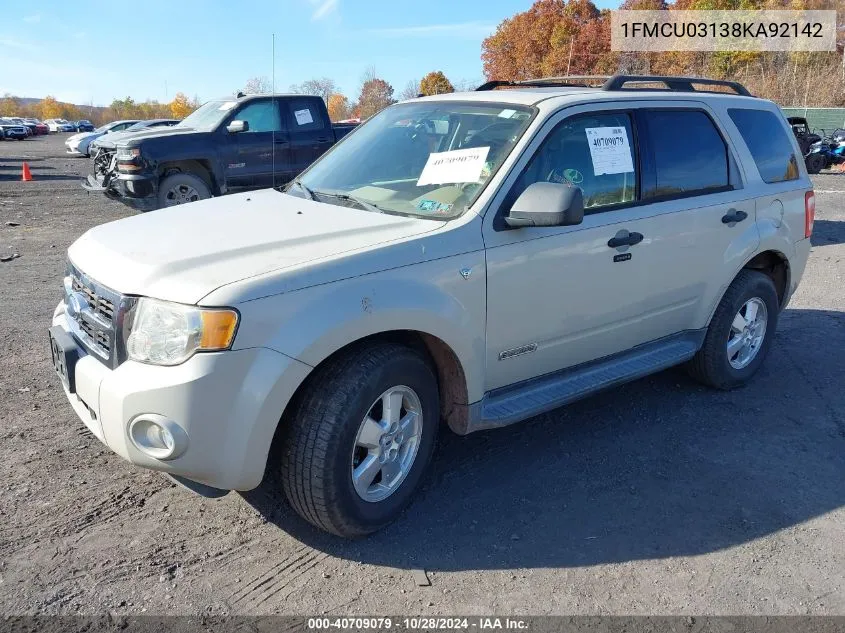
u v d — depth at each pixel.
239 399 2.71
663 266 4.20
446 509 3.47
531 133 3.63
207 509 3.38
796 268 5.28
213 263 2.88
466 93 4.30
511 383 3.71
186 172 10.93
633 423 4.46
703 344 4.80
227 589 2.85
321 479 2.93
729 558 3.15
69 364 3.06
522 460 3.97
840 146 22.08
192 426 2.67
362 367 3.00
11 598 2.73
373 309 2.94
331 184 4.10
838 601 2.88
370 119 4.61
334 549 3.13
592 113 3.94
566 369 3.98
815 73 41.62
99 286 2.96
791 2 44.03
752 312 4.97
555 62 53.72
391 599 2.83
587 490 3.67
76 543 3.08
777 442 4.25
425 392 3.29
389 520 3.27
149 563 2.98
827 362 5.61
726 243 4.59
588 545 3.22
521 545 3.20
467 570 3.03
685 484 3.76
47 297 6.91
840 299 7.47
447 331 3.22
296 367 2.77
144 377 2.69
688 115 4.50
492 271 3.37
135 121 30.84
